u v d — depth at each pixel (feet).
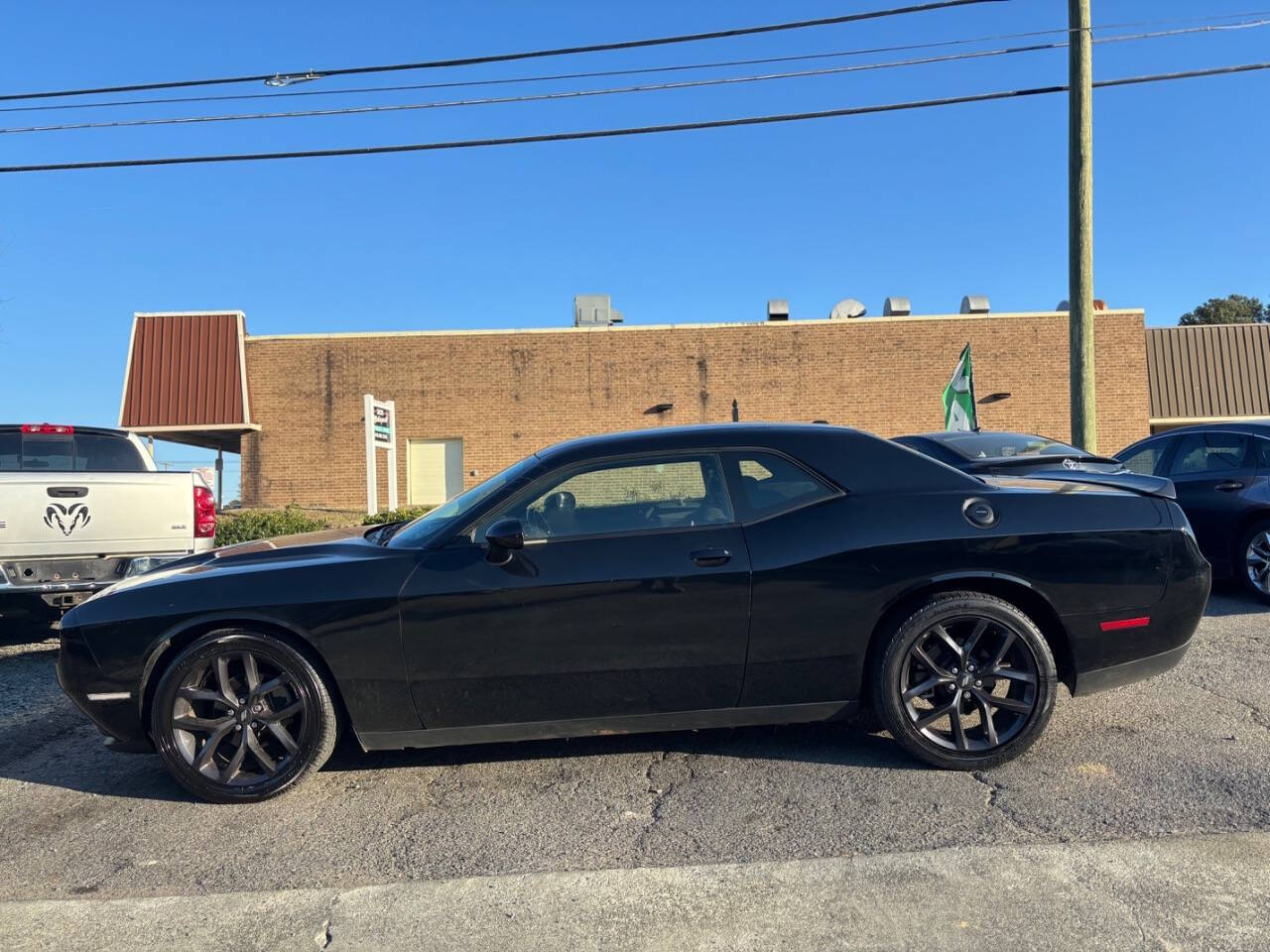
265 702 13.03
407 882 10.39
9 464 24.86
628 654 12.83
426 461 66.90
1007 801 12.07
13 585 21.13
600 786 13.14
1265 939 8.70
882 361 66.44
